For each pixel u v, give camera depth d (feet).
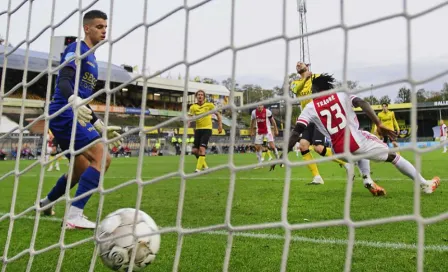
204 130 29.73
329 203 13.37
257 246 8.17
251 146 110.32
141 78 6.24
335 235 8.84
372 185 14.73
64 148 10.67
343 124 13.44
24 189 21.04
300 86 18.38
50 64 7.75
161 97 142.72
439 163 34.50
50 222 11.30
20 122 8.12
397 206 12.46
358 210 11.93
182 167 5.60
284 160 4.65
